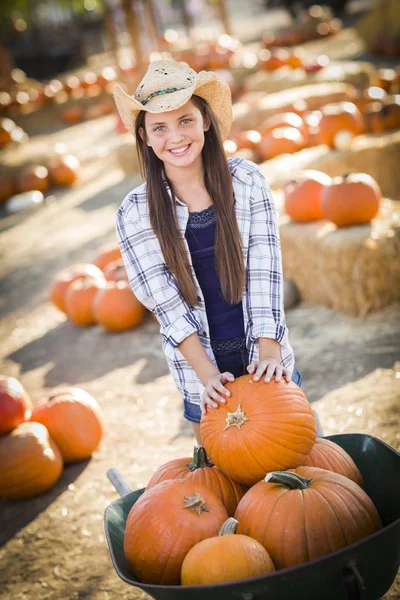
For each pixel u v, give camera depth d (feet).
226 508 6.75
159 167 7.33
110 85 61.26
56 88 62.13
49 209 33.96
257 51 64.54
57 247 27.17
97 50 92.43
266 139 28.55
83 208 32.30
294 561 5.83
